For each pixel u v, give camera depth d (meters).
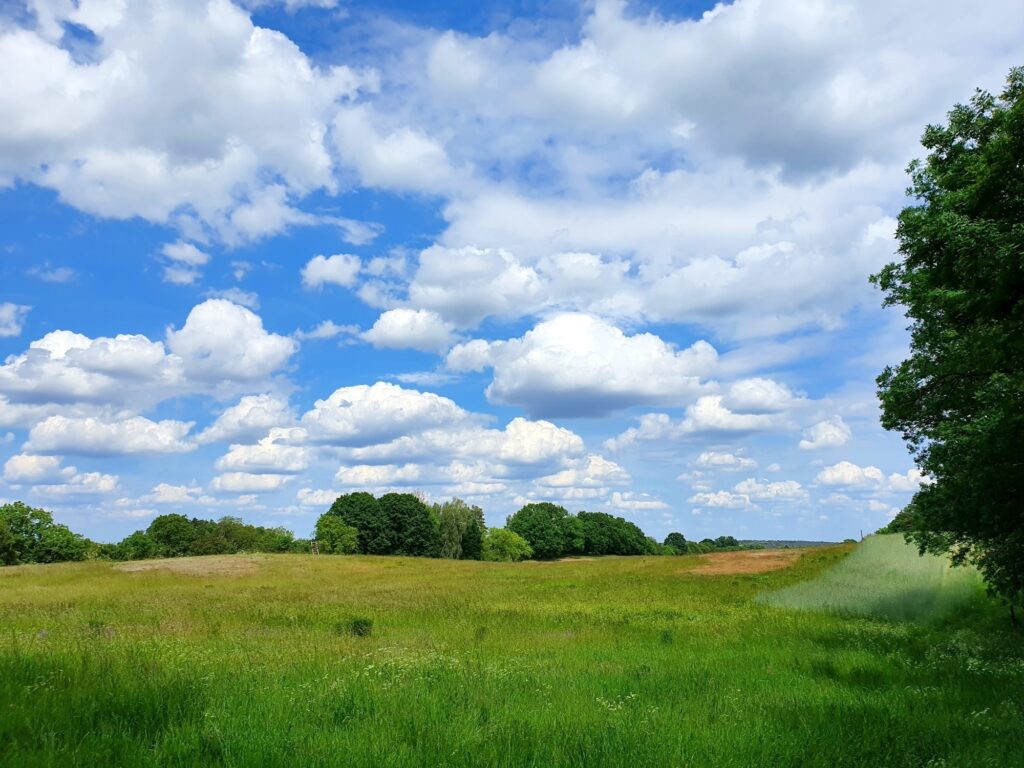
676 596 35.97
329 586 45.34
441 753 6.55
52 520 95.12
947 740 7.54
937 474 17.34
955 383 16.52
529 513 144.00
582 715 8.39
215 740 6.62
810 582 38.09
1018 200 13.31
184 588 43.56
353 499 115.94
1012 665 14.27
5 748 6.03
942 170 16.30
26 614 25.38
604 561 65.88
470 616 25.33
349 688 9.48
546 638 18.75
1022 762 6.87
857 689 11.26
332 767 5.98
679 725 8.02
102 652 11.81
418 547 116.00
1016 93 13.80
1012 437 13.84
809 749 7.08
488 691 9.88
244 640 16.69
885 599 29.31
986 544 18.02
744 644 17.78
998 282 12.94
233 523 119.19
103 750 6.20
